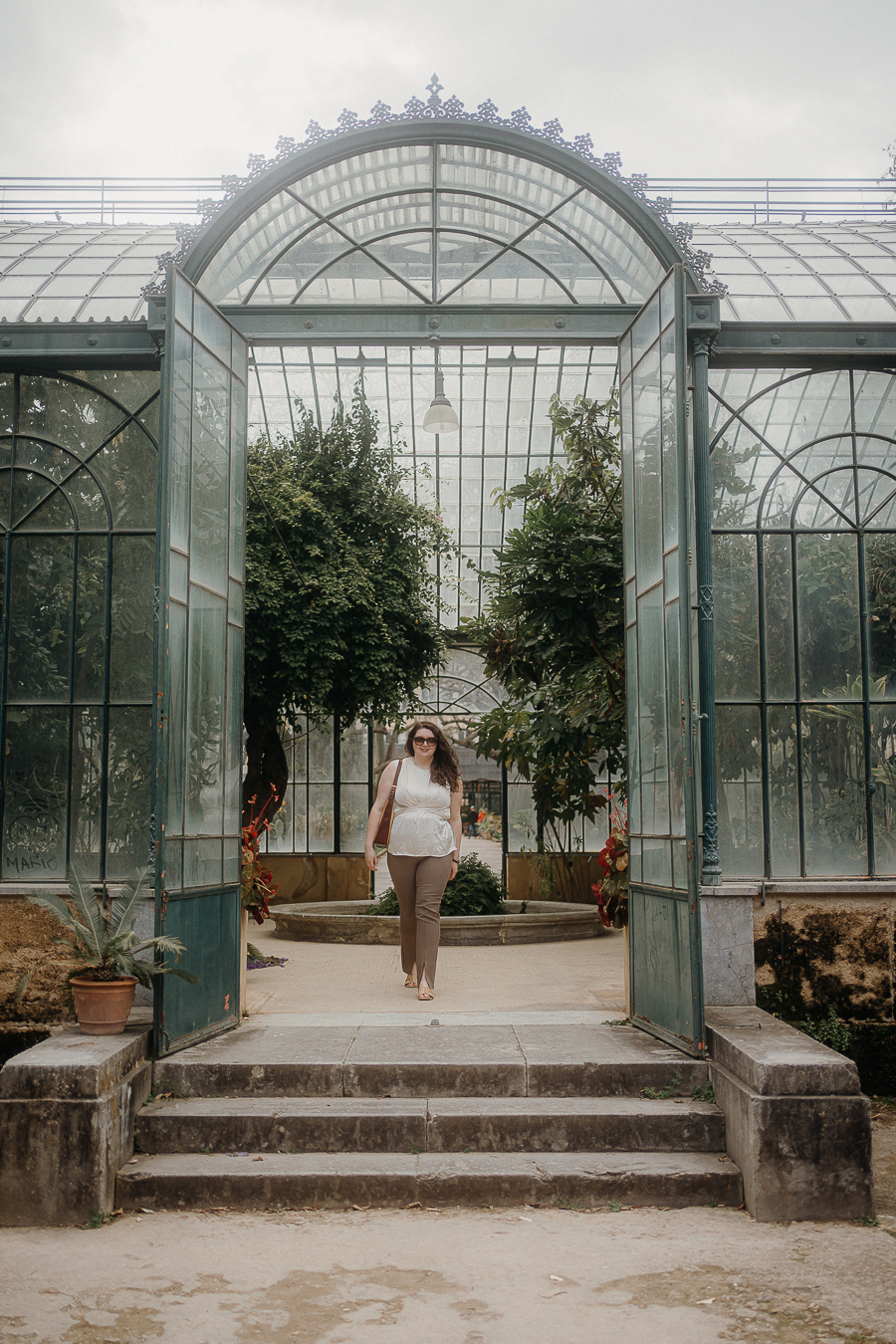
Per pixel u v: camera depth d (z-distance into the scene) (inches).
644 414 228.5
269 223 250.1
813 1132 160.1
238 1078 185.6
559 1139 175.0
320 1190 162.6
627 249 250.4
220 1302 128.0
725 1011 210.5
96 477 244.5
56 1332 119.9
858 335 247.6
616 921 253.8
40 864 234.2
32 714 238.8
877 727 245.0
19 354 238.8
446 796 260.8
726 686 243.6
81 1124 159.6
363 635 450.3
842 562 248.8
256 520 442.0
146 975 184.4
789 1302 128.0
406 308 248.4
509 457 586.6
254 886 281.1
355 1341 117.5
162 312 232.7
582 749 368.8
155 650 195.0
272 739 489.4
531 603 362.0
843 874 239.6
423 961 253.1
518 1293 130.3
